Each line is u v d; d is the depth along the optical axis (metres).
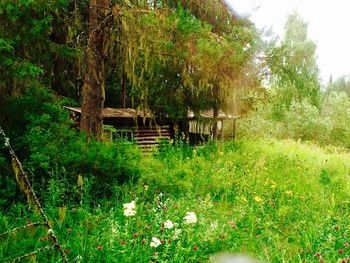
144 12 9.34
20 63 6.51
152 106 14.48
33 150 6.54
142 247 5.00
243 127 22.91
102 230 5.46
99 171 7.18
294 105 25.64
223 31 13.83
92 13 9.59
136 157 8.48
